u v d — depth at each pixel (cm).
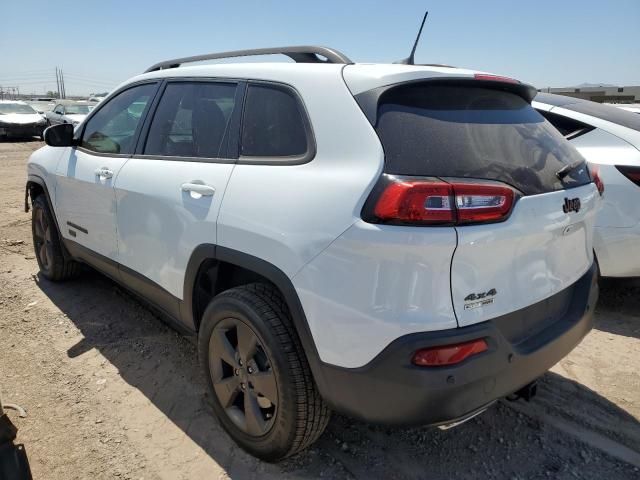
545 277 228
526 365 213
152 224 297
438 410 190
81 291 452
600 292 461
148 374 327
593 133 405
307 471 246
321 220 205
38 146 1847
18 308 418
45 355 349
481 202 191
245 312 233
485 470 249
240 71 273
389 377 192
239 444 258
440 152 200
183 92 306
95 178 352
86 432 272
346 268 197
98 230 359
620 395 309
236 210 239
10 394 304
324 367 211
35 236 471
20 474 190
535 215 209
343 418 286
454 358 189
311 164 221
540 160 228
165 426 278
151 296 321
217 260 263
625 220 375
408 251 185
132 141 335
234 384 253
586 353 358
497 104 237
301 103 234
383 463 253
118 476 243
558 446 266
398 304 188
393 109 209
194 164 278
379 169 196
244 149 256
